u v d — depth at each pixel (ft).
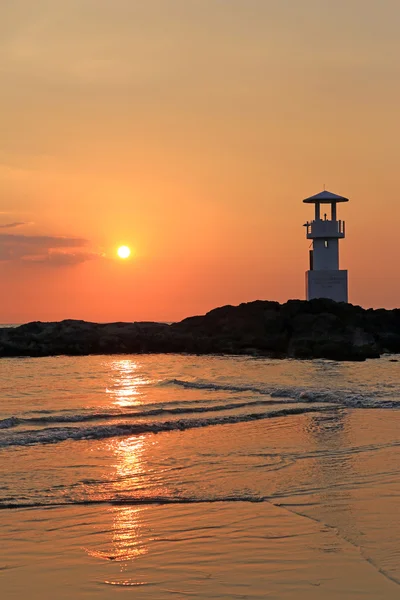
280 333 259.19
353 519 51.98
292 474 66.49
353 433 89.04
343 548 45.29
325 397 120.88
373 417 102.63
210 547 45.70
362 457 74.33
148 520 51.93
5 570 41.52
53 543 46.62
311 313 262.26
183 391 137.49
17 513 53.57
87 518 52.39
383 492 59.88
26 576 40.60
